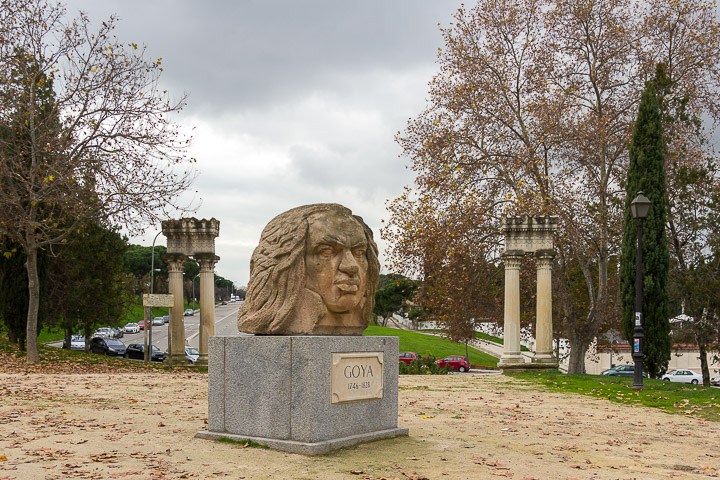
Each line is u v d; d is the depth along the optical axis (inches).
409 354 1658.5
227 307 4606.3
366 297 350.0
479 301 1161.4
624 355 1756.9
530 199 1086.4
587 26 1162.0
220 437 328.2
